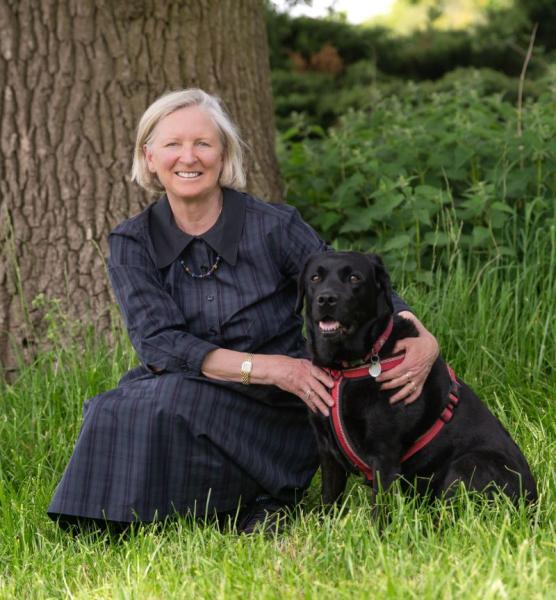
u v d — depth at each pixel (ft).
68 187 18.10
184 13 18.78
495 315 17.67
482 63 49.11
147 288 12.89
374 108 27.02
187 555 11.00
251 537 11.53
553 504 11.86
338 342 12.09
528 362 17.16
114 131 18.29
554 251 18.06
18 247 17.95
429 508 12.07
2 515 13.29
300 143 23.68
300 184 22.16
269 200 20.18
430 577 9.46
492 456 12.14
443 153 20.39
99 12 18.17
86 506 12.42
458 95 25.34
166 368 12.75
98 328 17.75
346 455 12.53
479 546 10.34
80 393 16.24
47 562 11.67
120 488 12.43
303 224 13.53
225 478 12.80
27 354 17.75
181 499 12.67
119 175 18.29
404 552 10.43
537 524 11.22
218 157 12.89
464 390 12.91
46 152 18.07
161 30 18.58
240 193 13.41
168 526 12.50
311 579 10.12
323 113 44.93
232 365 12.62
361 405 12.12
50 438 15.61
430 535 10.91
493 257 19.04
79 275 17.98
